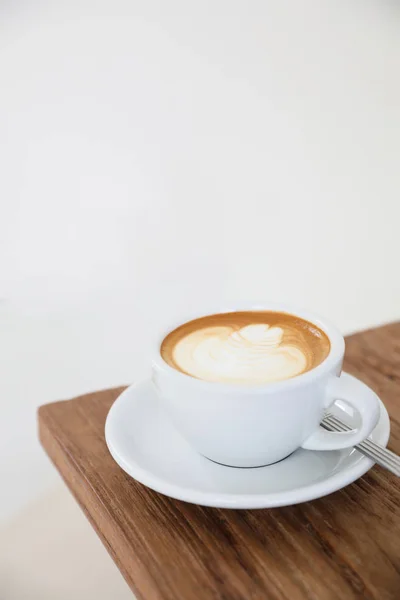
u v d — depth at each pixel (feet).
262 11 6.42
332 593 1.25
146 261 6.25
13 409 4.92
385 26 7.07
